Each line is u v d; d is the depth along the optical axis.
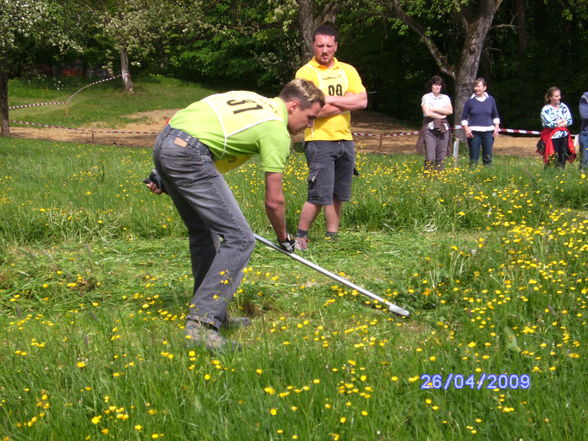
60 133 28.97
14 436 3.00
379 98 36.97
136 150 20.83
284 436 2.97
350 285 4.61
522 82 28.02
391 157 16.00
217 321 4.12
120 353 3.77
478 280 5.09
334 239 7.08
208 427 3.02
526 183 9.69
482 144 12.35
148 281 5.73
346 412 3.09
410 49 34.03
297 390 3.21
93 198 9.27
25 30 20.80
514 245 5.78
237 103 4.13
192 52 44.97
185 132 4.05
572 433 2.95
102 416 3.14
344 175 7.06
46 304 5.26
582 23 29.11
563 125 11.77
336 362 3.56
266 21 26.39
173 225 7.74
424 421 3.08
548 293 4.68
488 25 20.75
